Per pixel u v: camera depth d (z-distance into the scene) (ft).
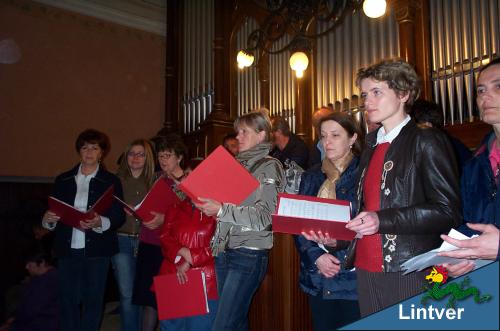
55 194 9.68
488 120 4.45
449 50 14.60
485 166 4.72
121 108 22.24
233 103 21.09
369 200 4.81
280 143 15.25
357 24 17.21
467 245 3.70
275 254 8.25
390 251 4.43
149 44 23.56
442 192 4.16
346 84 17.35
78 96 20.80
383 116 4.66
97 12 21.76
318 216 4.90
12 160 18.63
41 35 19.89
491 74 4.47
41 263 10.10
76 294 9.11
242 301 6.62
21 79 19.16
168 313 7.26
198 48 22.81
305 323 8.04
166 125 23.26
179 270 7.38
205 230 7.38
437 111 7.22
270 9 18.86
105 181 9.70
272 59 19.75
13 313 11.71
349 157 6.38
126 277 9.73
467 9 14.26
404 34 15.15
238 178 6.05
